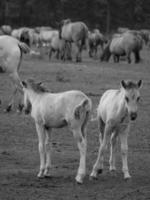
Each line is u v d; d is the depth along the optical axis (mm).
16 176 12523
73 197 11047
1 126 17781
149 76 31672
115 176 12664
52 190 11500
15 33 63844
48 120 12273
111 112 12188
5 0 91812
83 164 11930
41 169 12336
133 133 17375
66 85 26406
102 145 12367
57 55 43531
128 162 14039
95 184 11969
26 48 21234
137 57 42406
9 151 14883
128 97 11719
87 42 51219
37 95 12562
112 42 42750
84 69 34000
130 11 91000
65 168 13328
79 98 11953
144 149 15625
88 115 12039
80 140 11922
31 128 17688
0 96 22703
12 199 10883
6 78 27453
